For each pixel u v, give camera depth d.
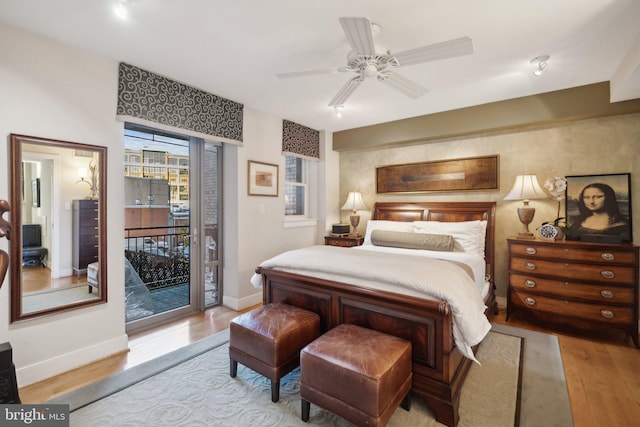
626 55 2.37
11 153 1.98
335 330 1.90
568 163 3.29
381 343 1.71
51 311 2.16
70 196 2.27
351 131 4.68
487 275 3.49
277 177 4.05
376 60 1.88
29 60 2.05
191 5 1.78
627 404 1.87
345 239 4.38
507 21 1.94
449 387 1.68
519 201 3.60
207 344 2.67
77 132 2.27
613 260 2.72
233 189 3.59
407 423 1.71
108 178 2.45
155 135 3.16
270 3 1.77
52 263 2.18
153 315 3.11
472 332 1.69
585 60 2.47
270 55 2.40
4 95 1.96
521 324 3.17
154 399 1.90
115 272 2.50
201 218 3.49
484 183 3.78
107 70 2.43
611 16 1.88
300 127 4.41
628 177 2.99
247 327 2.01
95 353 2.38
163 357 2.44
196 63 2.53
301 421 1.72
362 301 2.01
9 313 2.00
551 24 1.98
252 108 3.68
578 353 2.53
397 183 4.47
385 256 2.41
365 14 1.87
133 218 3.25
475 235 3.40
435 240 3.31
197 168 3.46
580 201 3.20
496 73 2.71
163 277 3.59
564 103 3.10
